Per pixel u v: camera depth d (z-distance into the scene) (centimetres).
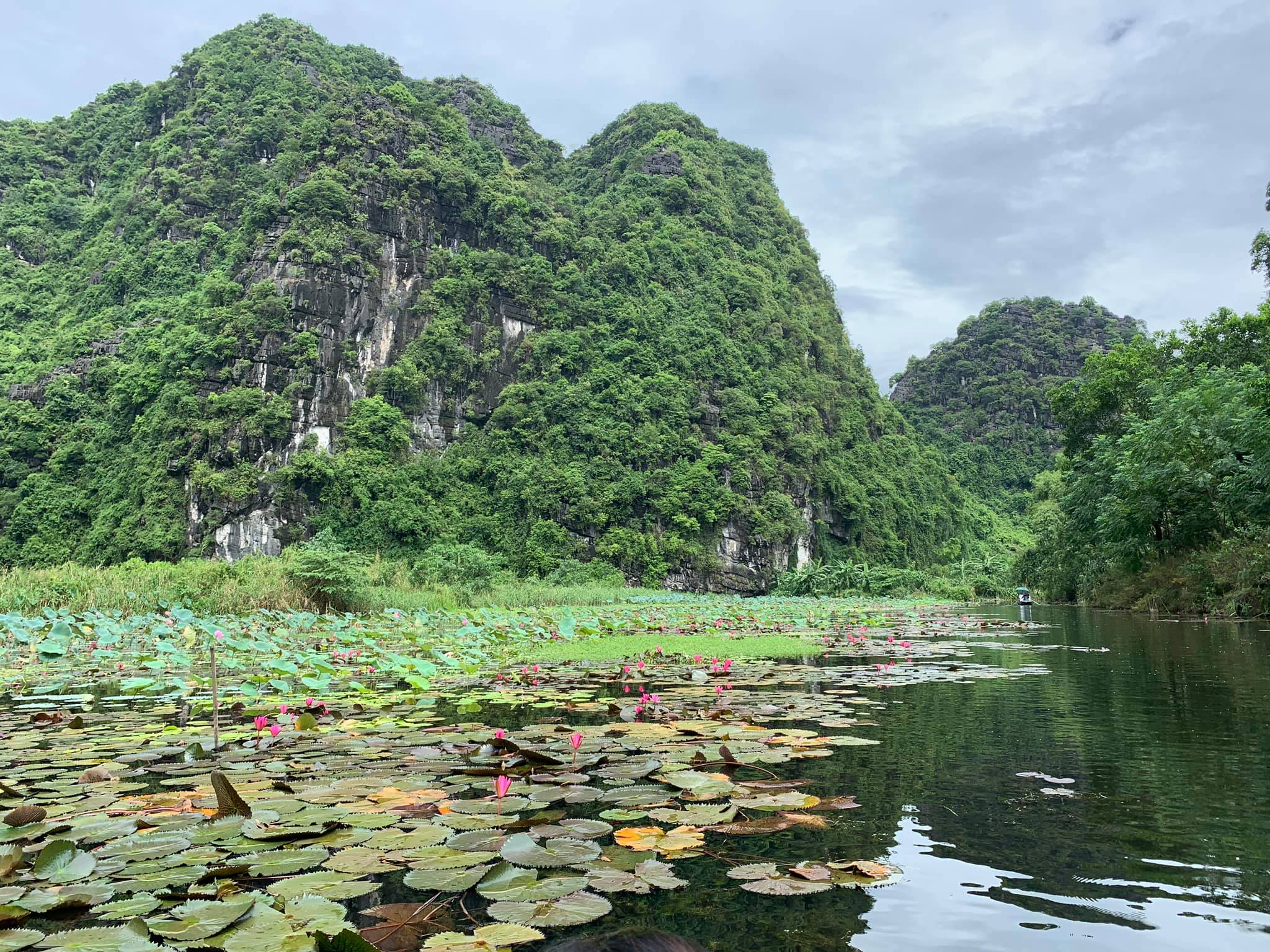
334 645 1052
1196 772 315
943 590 4984
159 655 944
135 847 243
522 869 215
